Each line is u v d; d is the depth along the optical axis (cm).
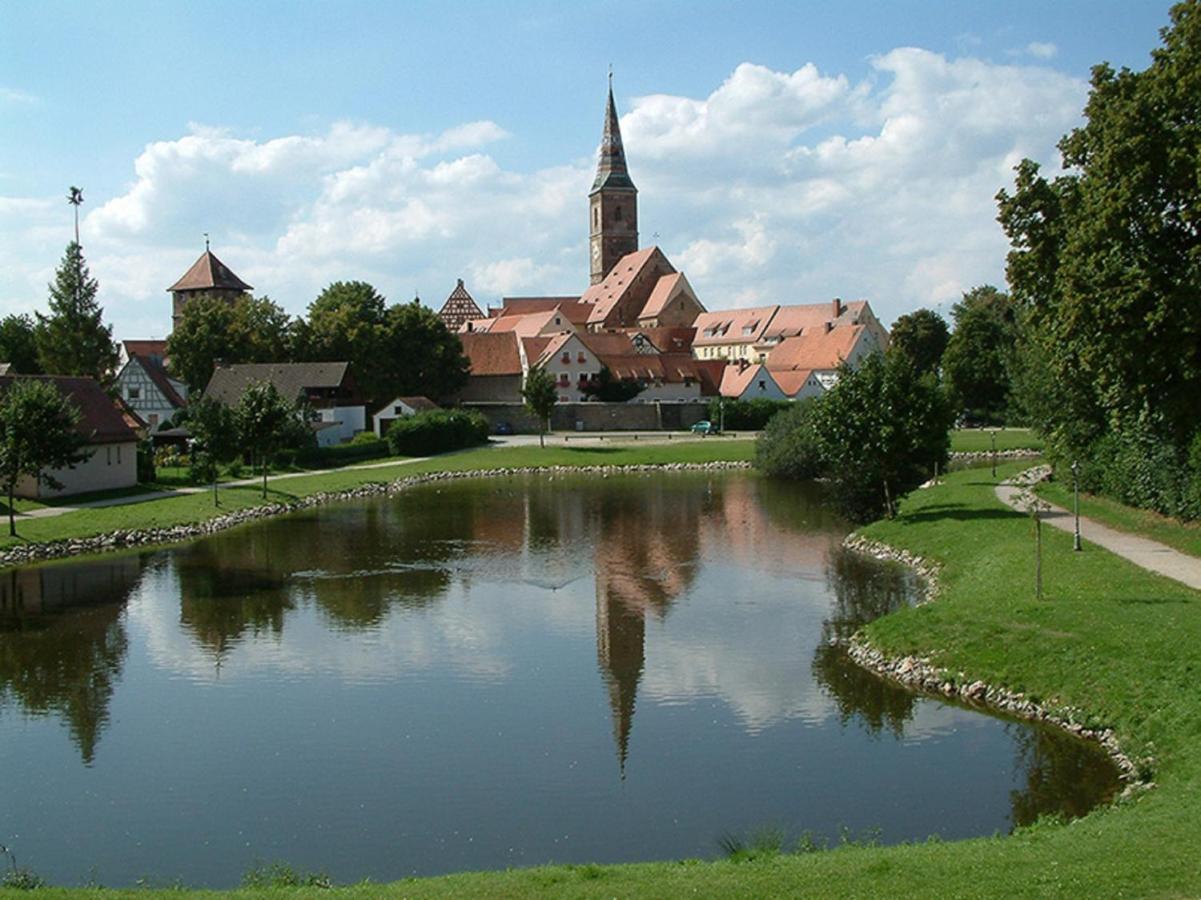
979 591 3728
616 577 4866
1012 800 2272
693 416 14488
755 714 2895
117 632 3891
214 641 3759
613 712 2939
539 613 4159
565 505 7631
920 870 1582
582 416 14275
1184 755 2214
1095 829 1780
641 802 2336
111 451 7500
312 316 13875
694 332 19225
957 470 8731
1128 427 4731
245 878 1978
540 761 2588
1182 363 3616
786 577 4781
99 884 1995
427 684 3231
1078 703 2673
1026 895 1437
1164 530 4509
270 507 7362
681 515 7000
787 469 9338
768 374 14912
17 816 2314
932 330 15300
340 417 12031
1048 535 4500
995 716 2792
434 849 2133
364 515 7194
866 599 4272
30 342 13125
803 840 2034
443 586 4709
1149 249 3625
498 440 13075
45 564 5294
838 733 2725
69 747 2728
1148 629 2873
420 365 13650
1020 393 6731
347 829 2228
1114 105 3822
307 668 3416
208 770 2562
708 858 2052
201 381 13250
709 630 3834
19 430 5538
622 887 1577
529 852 2111
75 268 12331
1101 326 3681
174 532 6203
